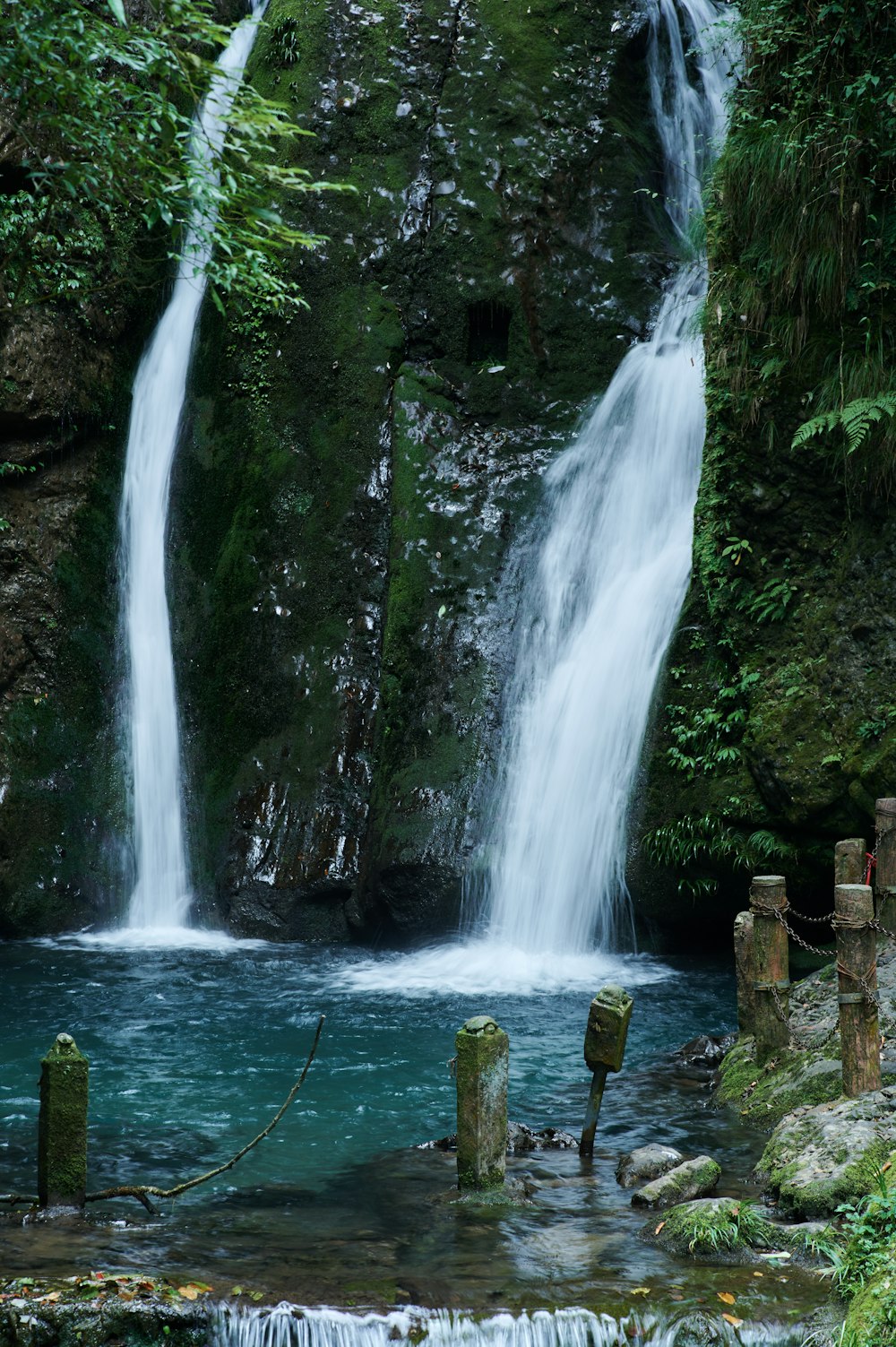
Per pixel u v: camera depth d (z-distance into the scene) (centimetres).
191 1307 564
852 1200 645
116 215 1758
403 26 1795
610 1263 617
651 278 1711
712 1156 773
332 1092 922
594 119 1767
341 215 1725
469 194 1725
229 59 1914
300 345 1703
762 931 901
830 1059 840
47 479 1703
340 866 1522
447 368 1703
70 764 1639
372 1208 694
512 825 1448
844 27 1251
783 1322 562
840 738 1229
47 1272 600
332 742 1576
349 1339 550
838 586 1266
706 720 1332
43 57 850
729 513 1337
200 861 1609
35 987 1269
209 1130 838
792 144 1252
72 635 1681
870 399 1209
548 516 1609
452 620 1572
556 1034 1073
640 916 1370
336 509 1652
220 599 1675
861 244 1246
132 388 1809
